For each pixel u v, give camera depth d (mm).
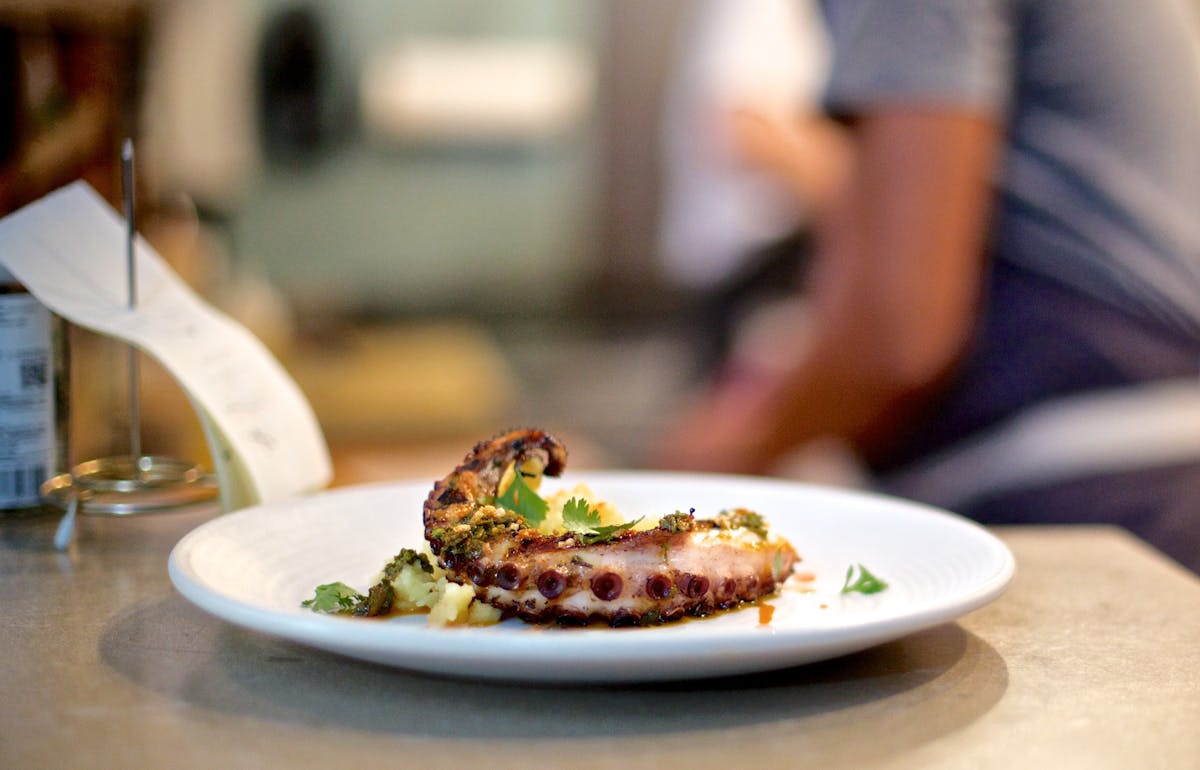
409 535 643
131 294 668
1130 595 628
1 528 708
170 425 1023
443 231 2410
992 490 1047
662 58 2385
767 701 496
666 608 535
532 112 2385
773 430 1100
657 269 2479
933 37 939
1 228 653
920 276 972
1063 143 1000
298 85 2182
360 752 455
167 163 1592
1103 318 1018
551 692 501
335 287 2348
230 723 475
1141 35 992
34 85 719
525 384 2270
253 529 600
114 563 652
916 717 486
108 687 503
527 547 530
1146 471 1016
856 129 984
